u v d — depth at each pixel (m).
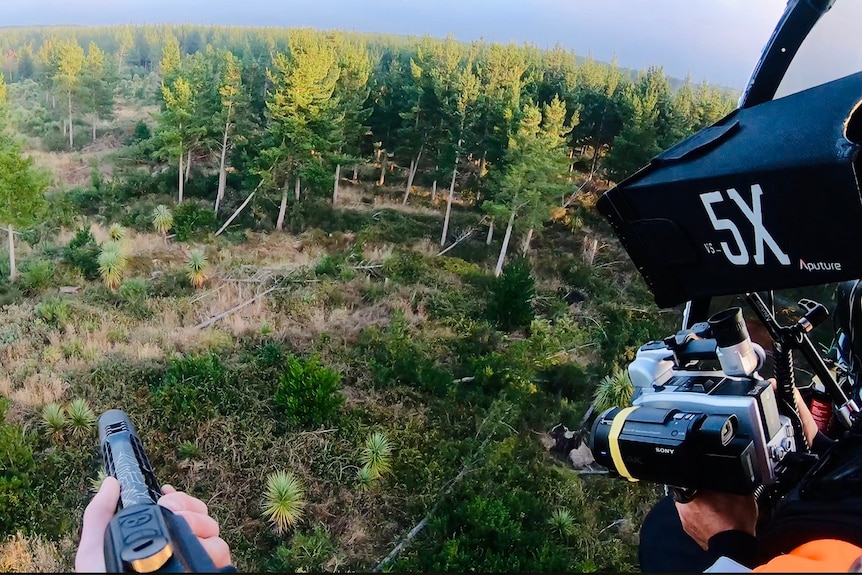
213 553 0.52
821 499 0.51
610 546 3.37
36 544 2.89
